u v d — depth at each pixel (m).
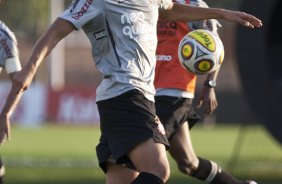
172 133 21.72
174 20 18.78
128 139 16.89
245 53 33.44
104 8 16.98
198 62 18.95
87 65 114.69
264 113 33.50
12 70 21.03
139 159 16.84
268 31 33.03
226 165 40.59
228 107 94.75
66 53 114.56
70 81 113.62
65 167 40.81
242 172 37.75
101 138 18.22
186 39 19.16
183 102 21.73
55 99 83.25
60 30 16.61
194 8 18.58
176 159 21.98
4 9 97.88
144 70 17.27
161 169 16.72
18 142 62.78
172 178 34.53
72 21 16.69
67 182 33.50
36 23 102.12
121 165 18.30
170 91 21.59
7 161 44.44
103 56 17.38
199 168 22.05
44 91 83.19
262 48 33.12
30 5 98.31
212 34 19.30
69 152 52.50
